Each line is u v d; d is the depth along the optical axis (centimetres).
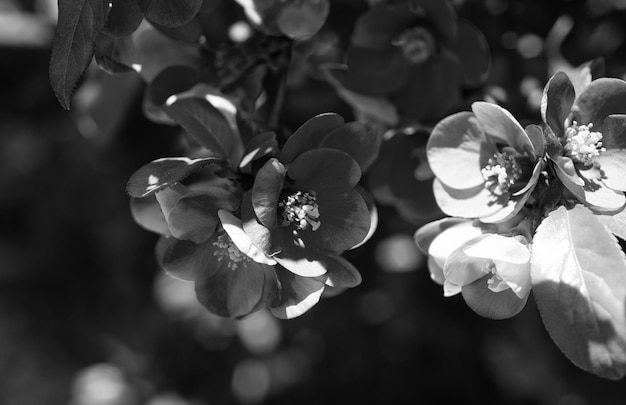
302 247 33
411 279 51
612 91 33
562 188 33
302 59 42
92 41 33
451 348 53
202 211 33
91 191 60
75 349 66
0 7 52
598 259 31
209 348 59
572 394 52
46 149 62
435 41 39
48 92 56
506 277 32
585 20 44
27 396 72
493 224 33
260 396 58
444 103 39
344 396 56
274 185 32
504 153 33
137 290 60
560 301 31
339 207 33
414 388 55
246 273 34
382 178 39
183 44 37
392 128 39
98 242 61
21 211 65
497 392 55
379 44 39
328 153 33
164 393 60
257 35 38
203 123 34
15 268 64
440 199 34
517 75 43
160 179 32
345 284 33
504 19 43
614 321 31
